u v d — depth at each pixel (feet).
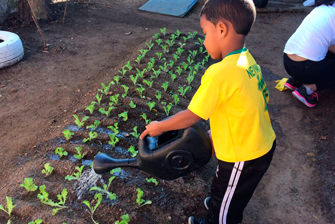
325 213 8.83
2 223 7.69
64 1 24.64
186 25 22.20
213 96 5.66
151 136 6.82
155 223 7.87
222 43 6.01
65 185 8.71
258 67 6.32
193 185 9.03
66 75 14.79
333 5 11.82
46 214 7.78
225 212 6.90
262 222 8.52
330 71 12.48
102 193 8.47
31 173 9.09
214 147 6.45
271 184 9.76
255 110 5.89
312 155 10.94
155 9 24.68
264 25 23.16
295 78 13.29
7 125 11.28
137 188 8.38
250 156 6.12
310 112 13.17
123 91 13.16
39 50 17.22
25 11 20.35
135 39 19.20
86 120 11.29
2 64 14.84
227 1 5.63
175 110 12.20
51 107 12.35
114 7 25.11
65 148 10.02
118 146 10.36
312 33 11.82
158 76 14.48
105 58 16.61
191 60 16.15
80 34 19.72
